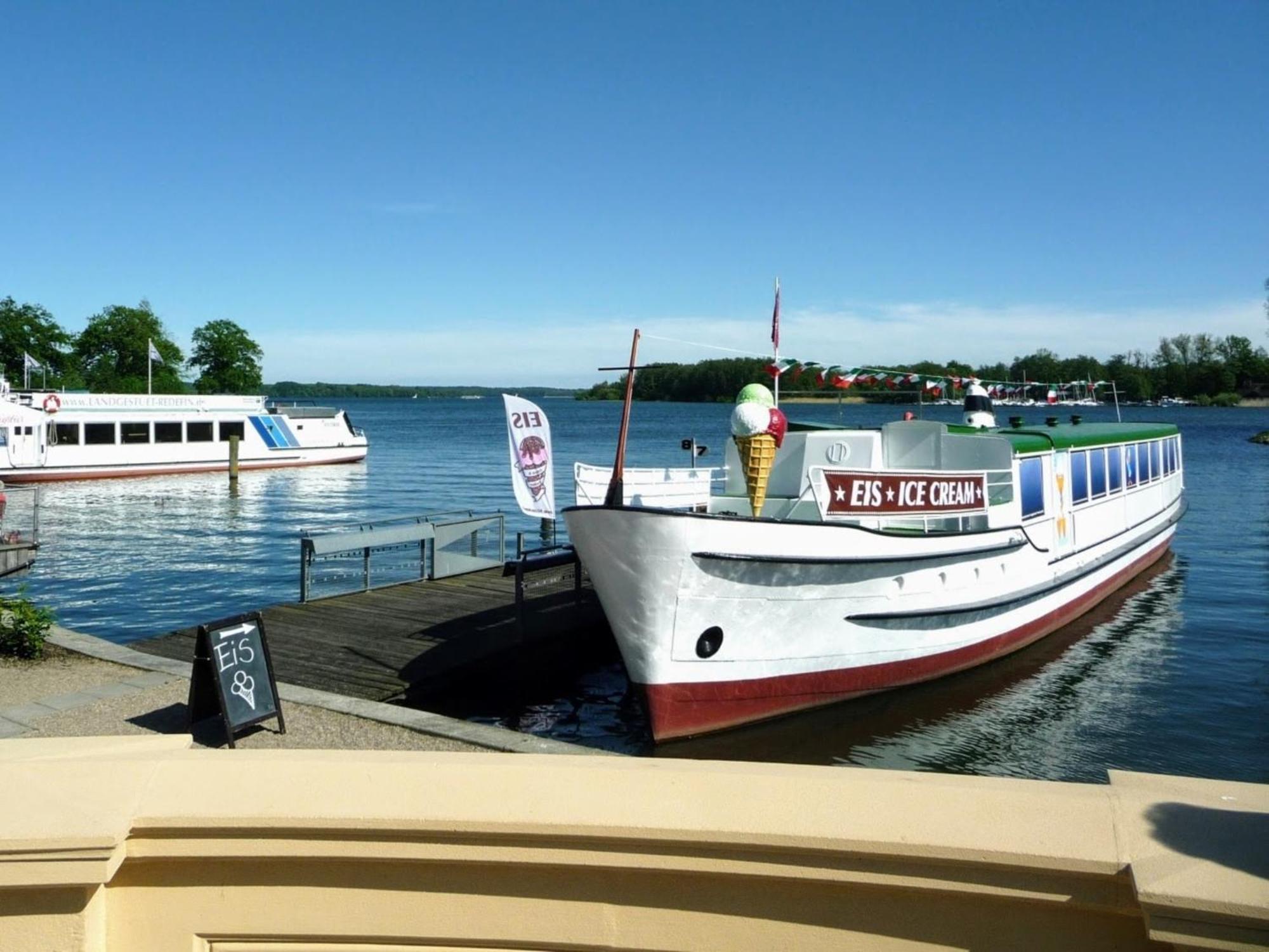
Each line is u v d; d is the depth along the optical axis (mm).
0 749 2645
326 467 53156
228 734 8320
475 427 114250
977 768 10906
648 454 62812
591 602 15266
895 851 2070
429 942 2309
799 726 11211
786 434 14172
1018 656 14805
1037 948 2059
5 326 88625
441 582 17016
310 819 2238
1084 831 2066
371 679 11234
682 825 2160
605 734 11594
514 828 2199
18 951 2266
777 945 2189
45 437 41750
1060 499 15711
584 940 2268
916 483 11789
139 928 2330
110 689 9992
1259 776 10703
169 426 45969
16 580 22547
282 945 2326
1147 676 14297
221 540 28531
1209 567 23562
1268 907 1797
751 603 10250
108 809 2287
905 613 11773
